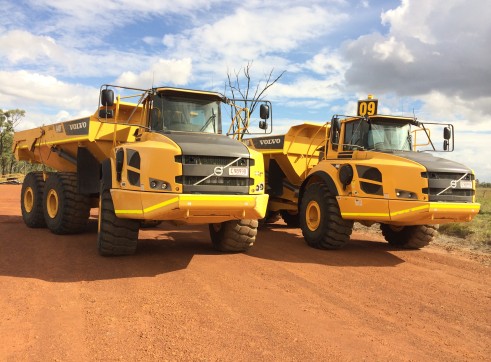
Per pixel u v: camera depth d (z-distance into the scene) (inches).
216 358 136.5
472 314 194.4
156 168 237.6
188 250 312.7
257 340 151.9
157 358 135.1
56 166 430.6
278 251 326.0
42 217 394.0
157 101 285.1
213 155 240.1
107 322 164.1
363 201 312.3
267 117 309.9
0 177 1535.4
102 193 273.1
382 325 175.2
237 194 245.8
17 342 143.1
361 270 273.7
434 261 310.5
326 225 332.5
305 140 433.4
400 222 305.7
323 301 203.5
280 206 461.4
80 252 288.8
